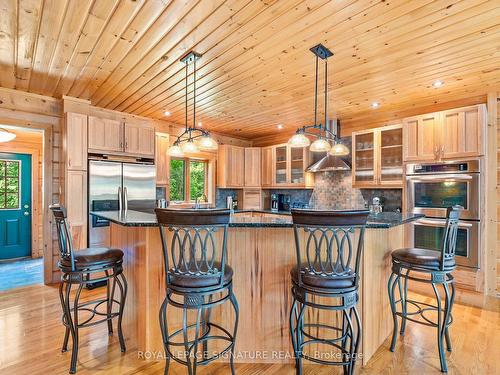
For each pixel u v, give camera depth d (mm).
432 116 3512
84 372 1951
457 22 2051
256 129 5602
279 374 1976
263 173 5949
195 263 1717
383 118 4410
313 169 4918
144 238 2146
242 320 2139
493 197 3270
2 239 4910
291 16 1987
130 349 2223
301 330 1918
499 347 2277
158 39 2283
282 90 3438
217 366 2066
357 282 1750
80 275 2014
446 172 3391
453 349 2248
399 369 2010
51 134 3730
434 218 3430
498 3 1843
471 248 3205
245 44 2348
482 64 2727
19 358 2096
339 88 3383
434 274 2074
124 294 2227
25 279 3914
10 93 3443
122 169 3934
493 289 3285
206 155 5711
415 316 2814
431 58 2609
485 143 3174
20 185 5082
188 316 2158
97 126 3754
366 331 2086
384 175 4211
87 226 3619
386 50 2453
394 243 2645
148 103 3953
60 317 2744
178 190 5590
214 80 3121
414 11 1928
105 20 2041
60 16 1992
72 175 3521
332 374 1977
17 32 2191
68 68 2830
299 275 1771
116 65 2752
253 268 2139
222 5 1869
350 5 1866
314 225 1673
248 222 2014
